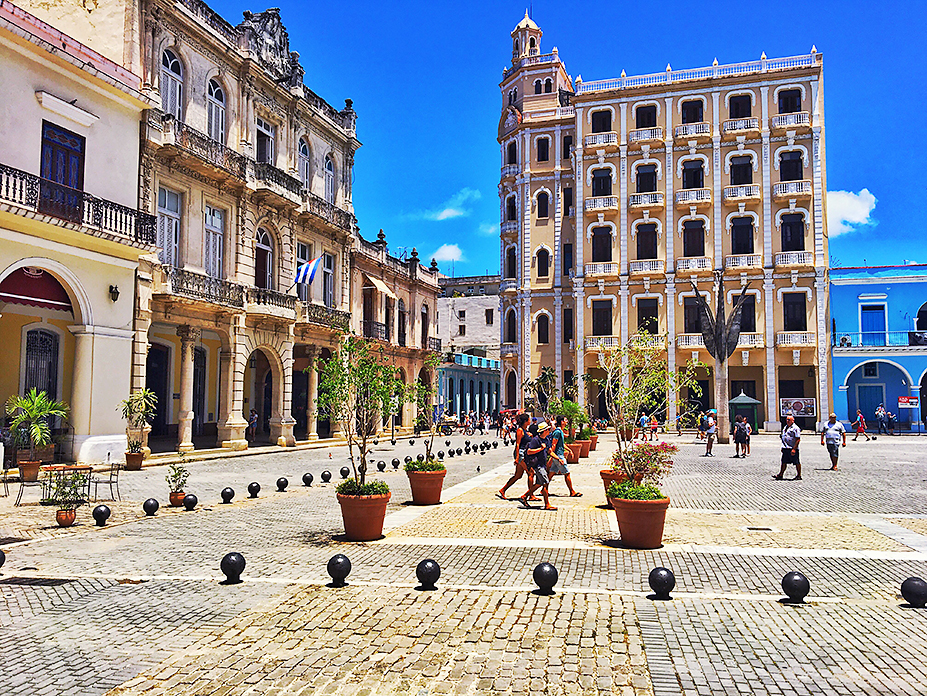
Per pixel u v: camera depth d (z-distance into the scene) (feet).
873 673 16.94
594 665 17.42
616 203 154.81
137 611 21.79
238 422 86.07
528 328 165.37
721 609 21.99
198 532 35.78
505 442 118.21
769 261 145.69
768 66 149.59
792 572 23.18
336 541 33.32
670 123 153.89
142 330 70.95
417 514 41.60
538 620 20.81
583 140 158.71
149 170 73.46
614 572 26.94
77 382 63.93
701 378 147.43
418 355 148.97
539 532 35.60
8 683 16.38
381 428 127.54
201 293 78.48
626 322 153.28
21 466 53.47
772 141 147.84
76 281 62.69
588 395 153.48
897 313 143.74
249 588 24.49
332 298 115.44
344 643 18.93
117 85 66.80
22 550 31.17
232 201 87.76
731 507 44.21
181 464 49.42
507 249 173.47
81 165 64.08
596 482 58.95
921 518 39.65
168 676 16.78
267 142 99.30
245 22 92.43
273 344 94.17
